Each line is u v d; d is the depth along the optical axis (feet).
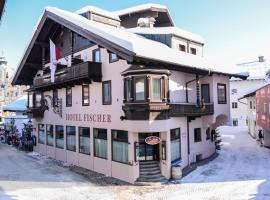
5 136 139.64
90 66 67.46
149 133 63.62
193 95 76.07
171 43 75.25
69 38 83.25
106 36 59.47
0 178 65.21
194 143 75.92
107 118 67.72
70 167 76.89
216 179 60.08
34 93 102.37
